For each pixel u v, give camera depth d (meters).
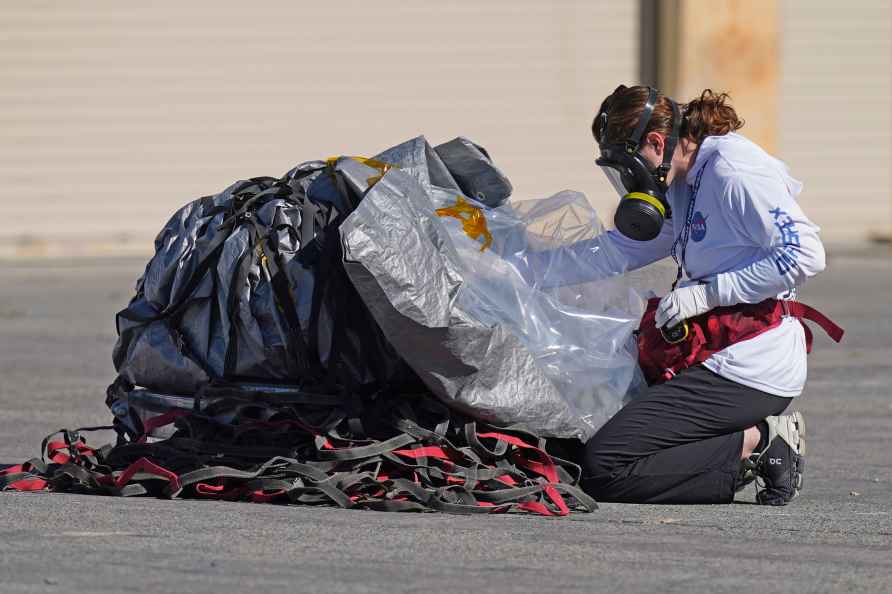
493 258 16.97
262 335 16.27
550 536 14.78
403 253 15.60
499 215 17.73
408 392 16.72
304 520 15.24
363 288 15.48
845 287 47.38
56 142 58.03
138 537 14.27
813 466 20.47
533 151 62.00
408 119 60.69
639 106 16.45
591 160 62.47
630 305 17.94
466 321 15.86
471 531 14.88
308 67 59.56
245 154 59.34
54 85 57.88
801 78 63.62
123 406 17.69
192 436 16.75
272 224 16.61
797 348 17.11
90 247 58.12
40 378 28.84
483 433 16.45
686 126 16.62
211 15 58.66
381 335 16.27
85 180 58.28
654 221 16.45
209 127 59.00
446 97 60.97
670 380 16.97
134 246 58.53
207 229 17.12
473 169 18.23
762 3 62.34
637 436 16.86
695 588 12.73
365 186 16.36
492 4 61.09
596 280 17.70
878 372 30.77
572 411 16.80
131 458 16.98
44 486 16.97
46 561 13.26
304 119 59.69
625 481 16.97
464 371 16.02
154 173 58.75
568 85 62.09
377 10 59.97
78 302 42.75
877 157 64.75
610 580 12.95
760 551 14.34
